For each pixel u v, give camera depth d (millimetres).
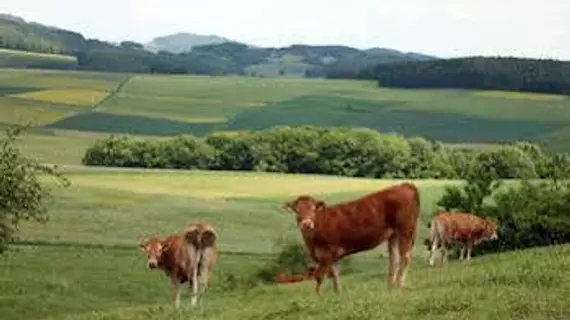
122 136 153000
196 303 25641
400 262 21578
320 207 21703
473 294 17953
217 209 100062
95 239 76688
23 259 62906
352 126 181750
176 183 121312
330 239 21594
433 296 18203
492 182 55219
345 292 21641
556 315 15734
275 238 82625
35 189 40281
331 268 22453
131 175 127750
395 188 21641
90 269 60594
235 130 178500
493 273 20812
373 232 21484
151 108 199875
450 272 25703
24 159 40031
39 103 196625
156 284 57000
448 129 177750
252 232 86750
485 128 177500
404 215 21438
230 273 60750
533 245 46781
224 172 138125
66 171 127062
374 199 21547
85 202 96375
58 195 99312
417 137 155375
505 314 15984
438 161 142250
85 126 176250
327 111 197750
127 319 25422
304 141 145000
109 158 144625
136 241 77625
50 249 68938
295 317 18625
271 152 145750
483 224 39250
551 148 155250
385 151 142250
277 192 117000
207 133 172000
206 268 25922
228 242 80125
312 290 27656
